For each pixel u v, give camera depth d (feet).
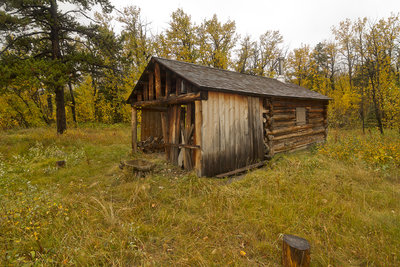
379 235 9.61
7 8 33.09
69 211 12.22
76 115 64.49
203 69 25.38
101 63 39.81
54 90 34.65
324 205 12.41
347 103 56.90
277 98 27.09
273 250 8.99
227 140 20.25
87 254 8.48
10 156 25.16
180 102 21.36
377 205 12.49
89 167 22.43
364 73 45.75
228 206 12.74
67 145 32.24
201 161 18.13
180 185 16.51
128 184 16.89
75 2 38.04
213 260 8.55
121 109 61.98
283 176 16.79
